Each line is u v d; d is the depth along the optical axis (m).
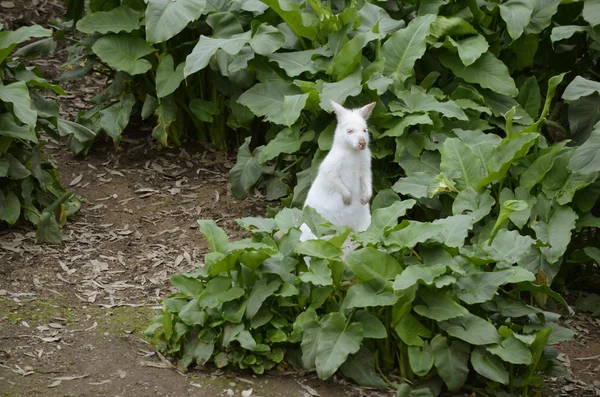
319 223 6.39
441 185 7.34
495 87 8.65
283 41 8.62
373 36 8.26
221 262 6.13
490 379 5.99
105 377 5.89
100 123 9.48
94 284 7.35
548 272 7.20
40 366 5.96
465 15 9.01
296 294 6.06
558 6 9.16
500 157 7.48
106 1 9.91
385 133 8.06
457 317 6.00
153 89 9.95
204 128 10.04
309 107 8.34
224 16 9.20
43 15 12.33
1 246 7.73
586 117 8.42
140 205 8.87
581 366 6.73
